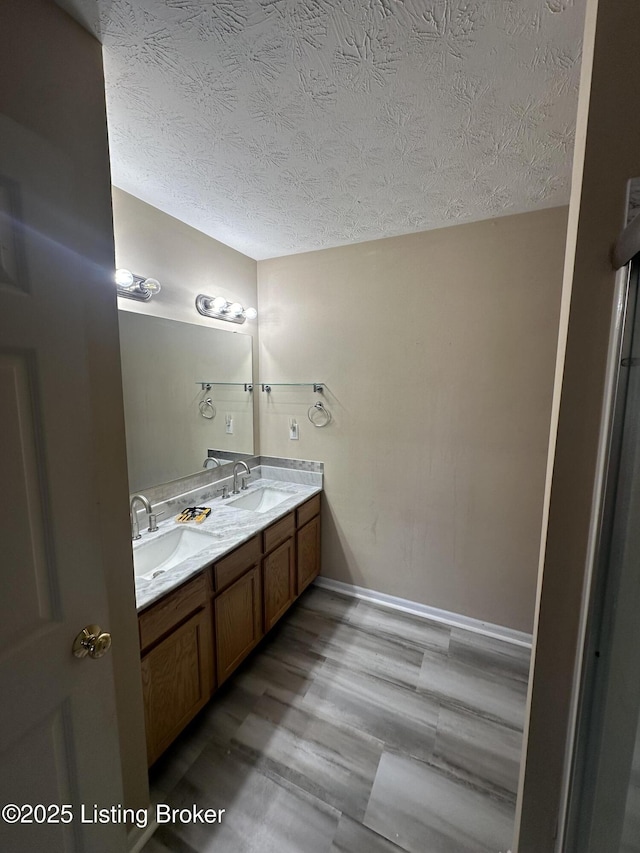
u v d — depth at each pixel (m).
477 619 2.14
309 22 0.85
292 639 2.05
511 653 1.96
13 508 0.66
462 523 2.11
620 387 0.69
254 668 1.84
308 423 2.47
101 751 0.87
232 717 1.56
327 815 1.21
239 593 1.70
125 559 1.04
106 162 0.93
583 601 0.79
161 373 1.87
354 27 0.87
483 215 1.81
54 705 0.75
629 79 0.62
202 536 1.77
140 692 1.11
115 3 0.80
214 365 2.21
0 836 0.66
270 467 2.65
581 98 0.71
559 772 0.87
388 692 1.70
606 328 0.70
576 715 0.82
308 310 2.38
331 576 2.55
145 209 1.72
